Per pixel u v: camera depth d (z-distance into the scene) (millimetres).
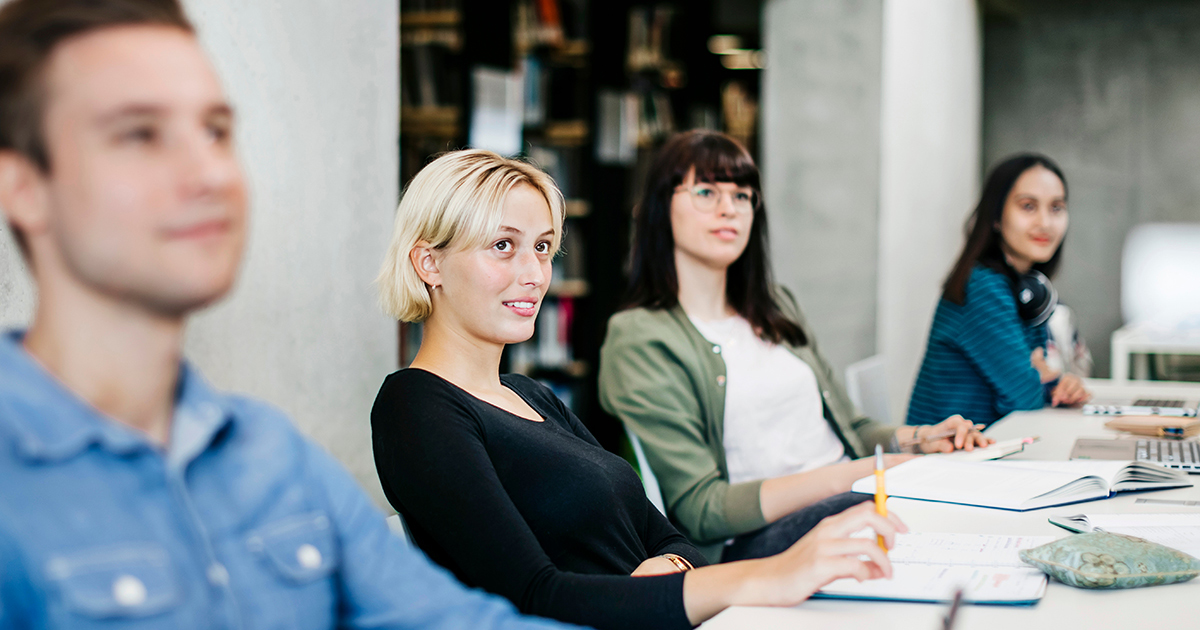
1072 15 6281
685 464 1975
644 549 1516
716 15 5539
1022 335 2695
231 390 1679
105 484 594
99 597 571
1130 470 1608
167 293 586
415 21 4234
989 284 2715
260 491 690
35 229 583
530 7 4613
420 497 1266
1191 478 1709
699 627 983
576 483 1400
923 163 4898
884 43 4219
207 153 598
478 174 1410
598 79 4828
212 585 630
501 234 1404
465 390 1405
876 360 2904
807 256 4426
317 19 1878
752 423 2146
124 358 604
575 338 4820
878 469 1042
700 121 5676
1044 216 2768
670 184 2176
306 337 1866
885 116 4238
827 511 1807
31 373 586
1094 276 6309
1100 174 6273
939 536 1303
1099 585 1062
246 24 1692
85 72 565
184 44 606
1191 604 1026
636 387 2051
